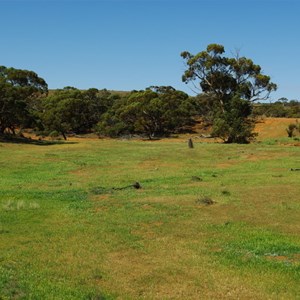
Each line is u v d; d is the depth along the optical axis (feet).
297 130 223.10
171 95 282.36
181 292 27.04
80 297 25.99
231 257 33.55
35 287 27.48
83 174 88.89
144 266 31.81
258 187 64.54
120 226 43.73
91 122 291.58
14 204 55.72
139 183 73.92
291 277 29.25
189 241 38.11
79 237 39.78
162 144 163.73
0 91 186.70
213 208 51.19
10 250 35.86
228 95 227.40
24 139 189.06
